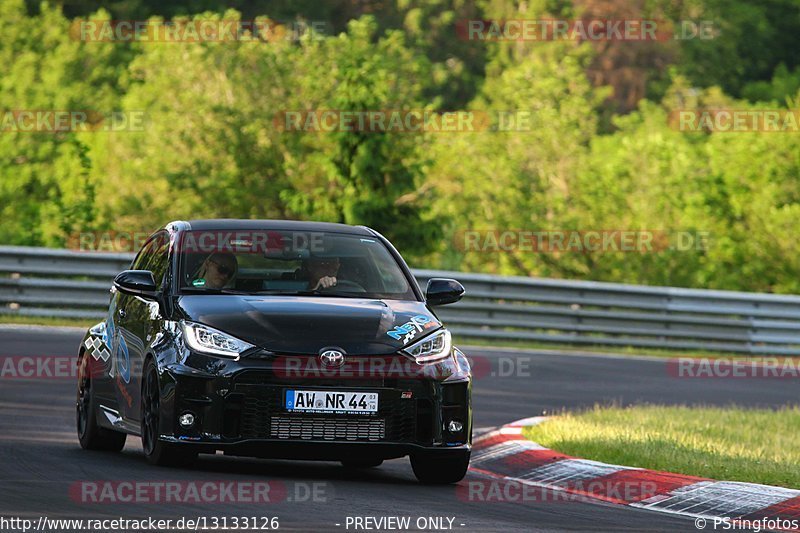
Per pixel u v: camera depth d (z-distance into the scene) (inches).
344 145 4170.8
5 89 6894.7
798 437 1664.6
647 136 5570.9
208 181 4923.7
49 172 5693.9
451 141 5551.2
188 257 1257.4
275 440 1109.7
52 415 1622.8
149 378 1175.0
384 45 5511.8
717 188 4943.4
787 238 4736.7
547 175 5487.2
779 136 4945.9
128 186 5137.8
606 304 3294.8
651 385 2469.2
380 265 1294.3
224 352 1122.0
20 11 7426.2
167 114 5187.0
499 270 5241.1
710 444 1504.7
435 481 1208.8
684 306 3351.4
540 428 1612.9
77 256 2891.2
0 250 2844.5
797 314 3425.2
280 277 1251.2
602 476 1286.9
